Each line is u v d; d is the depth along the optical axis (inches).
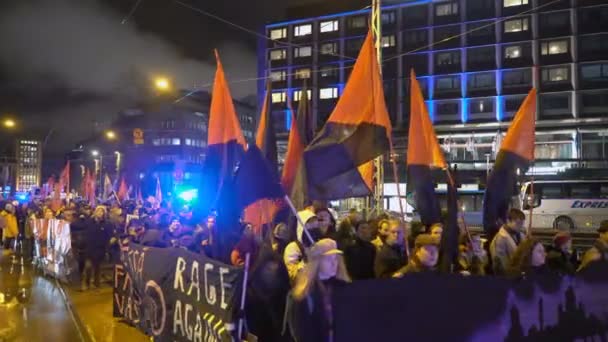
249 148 215.2
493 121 2251.5
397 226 242.1
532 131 279.0
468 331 183.0
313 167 266.7
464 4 2335.1
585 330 203.6
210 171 272.4
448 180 247.1
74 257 475.5
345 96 273.6
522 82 2231.8
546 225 1090.1
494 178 279.0
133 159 3454.7
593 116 2112.5
